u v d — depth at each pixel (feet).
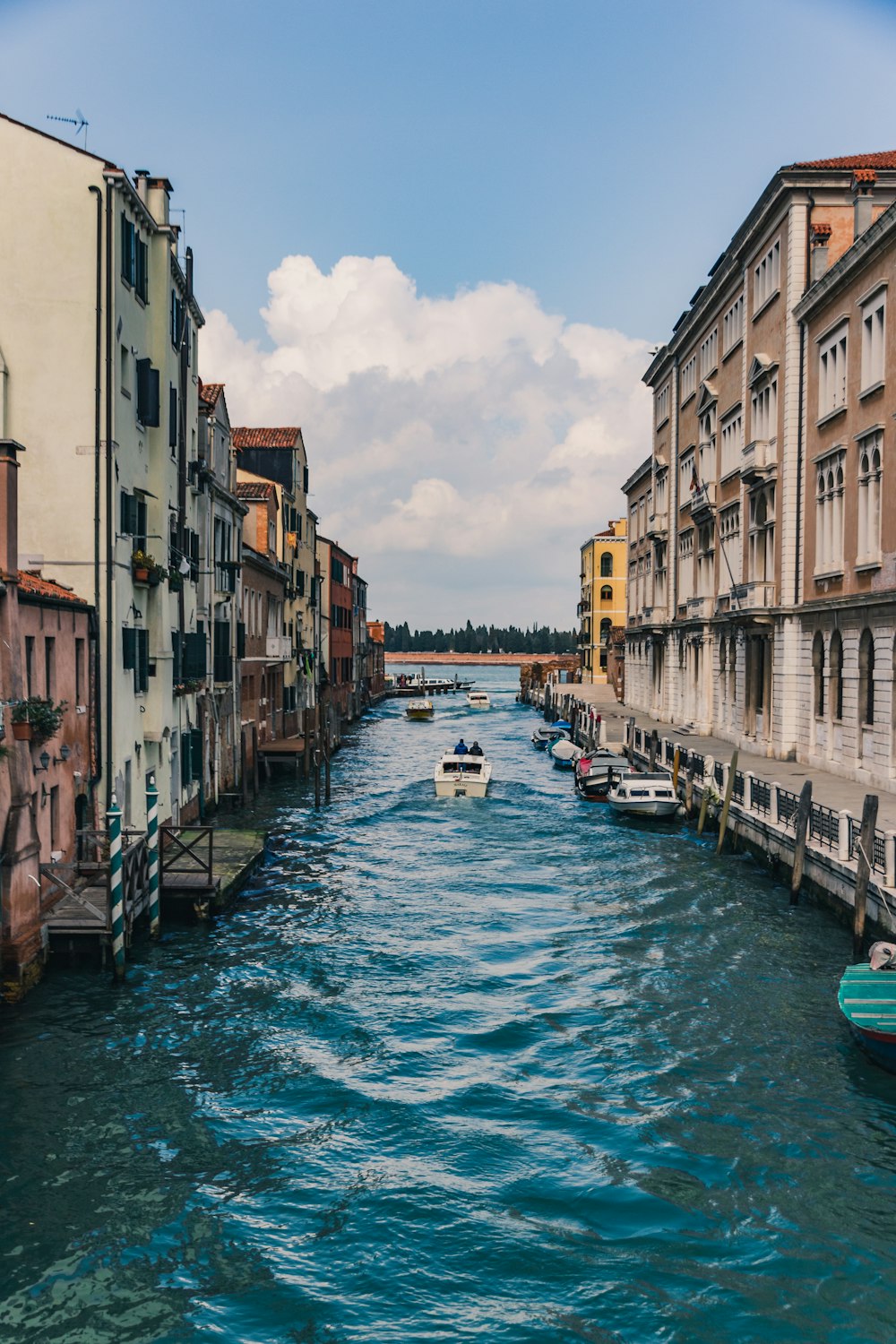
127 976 56.29
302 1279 31.58
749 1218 34.27
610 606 323.57
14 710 51.24
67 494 66.13
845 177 99.60
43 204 66.03
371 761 170.40
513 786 135.74
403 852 90.79
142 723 75.87
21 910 51.80
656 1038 48.21
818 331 97.25
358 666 282.77
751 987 54.03
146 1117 41.04
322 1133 40.04
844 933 61.16
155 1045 47.70
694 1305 30.32
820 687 97.96
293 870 83.41
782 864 73.36
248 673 128.06
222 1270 32.01
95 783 65.87
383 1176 36.99
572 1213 34.71
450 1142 39.27
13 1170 37.17
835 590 92.63
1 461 50.26
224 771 113.39
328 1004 53.21
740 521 120.88
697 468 146.41
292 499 162.81
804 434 101.35
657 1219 34.32
